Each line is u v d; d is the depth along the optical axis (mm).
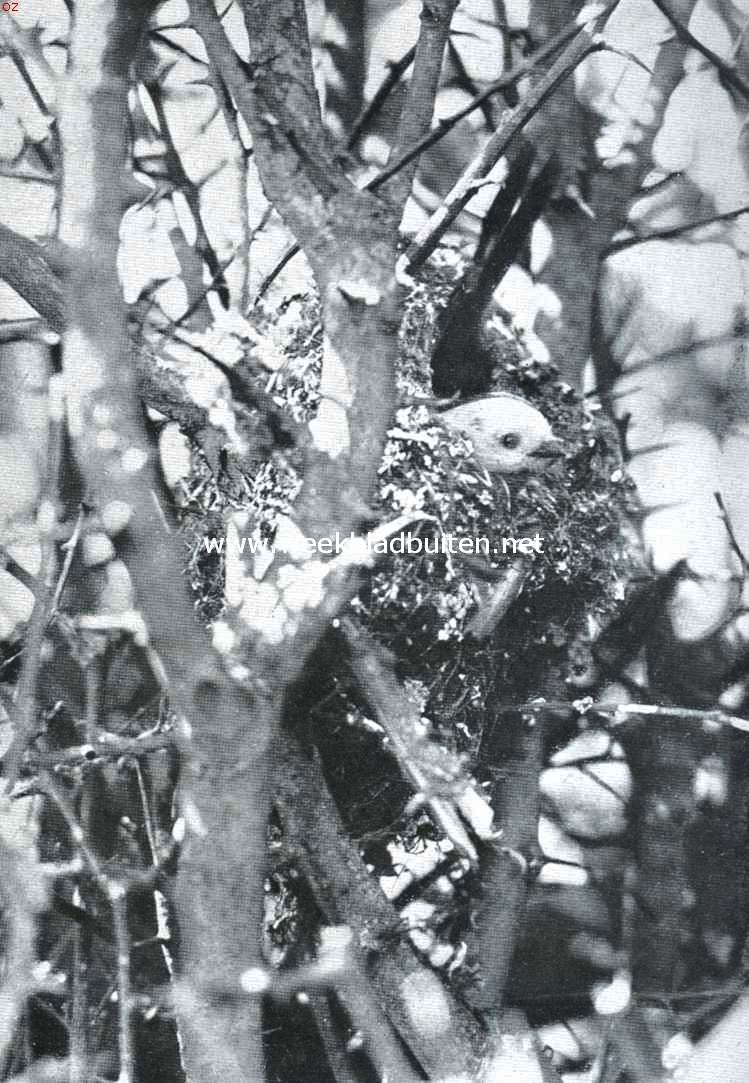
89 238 996
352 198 1057
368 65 1723
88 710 1366
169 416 1188
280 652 1029
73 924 1385
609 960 1637
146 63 1691
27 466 1656
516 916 1260
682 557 1709
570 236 1688
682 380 1733
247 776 1017
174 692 1017
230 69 1059
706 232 1746
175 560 1025
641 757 1684
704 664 1701
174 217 1678
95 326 1002
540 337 1684
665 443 1727
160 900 1360
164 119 1691
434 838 1387
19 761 1114
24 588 1646
